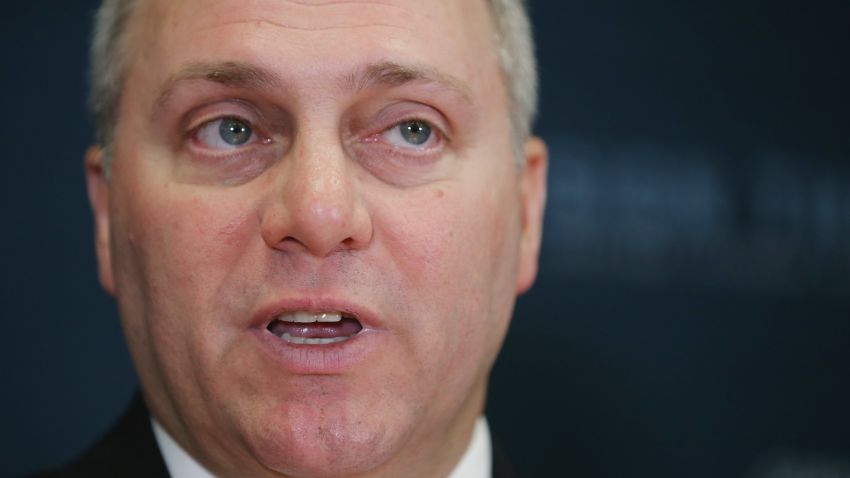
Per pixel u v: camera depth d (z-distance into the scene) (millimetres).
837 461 4266
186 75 2152
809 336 4289
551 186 4164
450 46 2230
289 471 2117
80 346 3916
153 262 2207
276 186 2104
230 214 2133
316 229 2023
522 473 4043
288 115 2135
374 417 2119
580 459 4098
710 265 4242
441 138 2260
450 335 2230
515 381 4078
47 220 3908
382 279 2133
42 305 3896
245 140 2201
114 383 3930
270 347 2105
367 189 2162
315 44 2109
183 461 2383
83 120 3951
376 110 2182
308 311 2100
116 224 2355
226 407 2139
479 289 2287
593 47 4230
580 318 4145
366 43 2127
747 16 4324
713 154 4270
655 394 4168
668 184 4230
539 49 4191
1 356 3855
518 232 2496
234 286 2119
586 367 4125
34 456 3863
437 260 2188
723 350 4230
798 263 4301
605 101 4219
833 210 4324
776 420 4246
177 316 2182
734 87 4297
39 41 3928
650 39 4270
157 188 2199
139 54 2305
